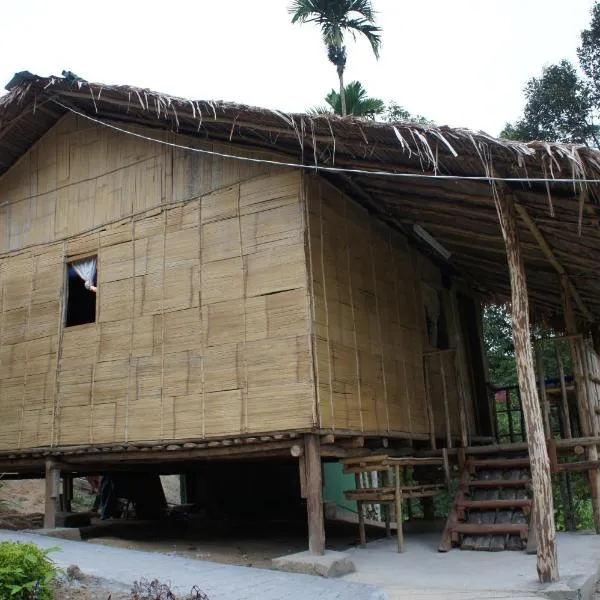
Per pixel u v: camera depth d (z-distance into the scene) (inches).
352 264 318.7
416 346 377.7
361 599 183.3
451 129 206.7
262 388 278.5
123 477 474.6
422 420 366.9
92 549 269.4
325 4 690.8
